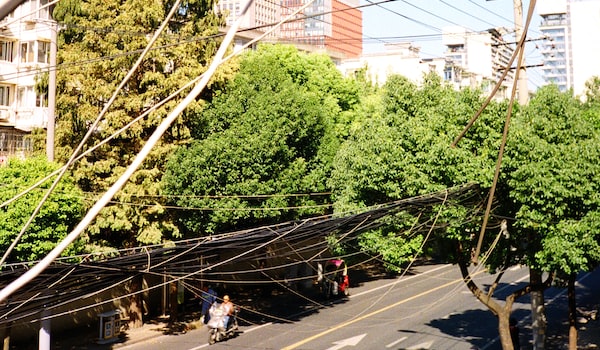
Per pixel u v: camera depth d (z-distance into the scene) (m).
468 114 14.16
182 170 18.95
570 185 12.12
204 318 21.75
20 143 28.95
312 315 23.00
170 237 21.09
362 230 12.06
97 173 19.47
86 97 19.12
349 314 23.11
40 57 28.88
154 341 19.38
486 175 13.02
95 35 18.80
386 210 11.60
